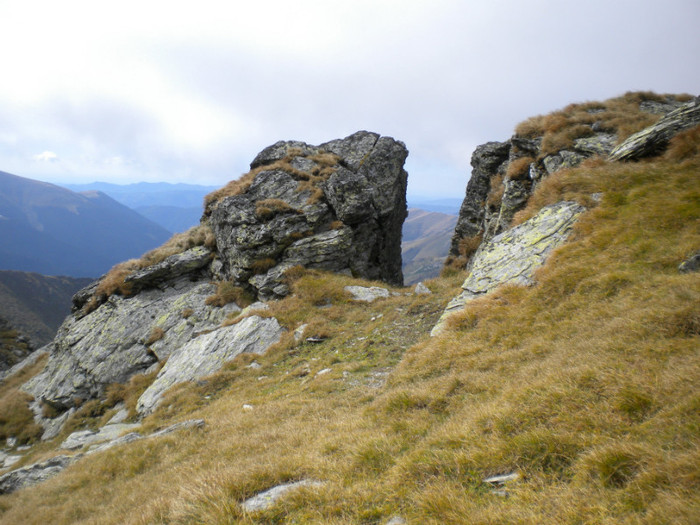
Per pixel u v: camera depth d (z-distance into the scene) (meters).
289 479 7.79
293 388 17.09
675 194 15.47
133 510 9.68
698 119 18.88
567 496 4.98
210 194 45.19
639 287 11.24
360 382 15.53
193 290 35.88
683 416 5.51
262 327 25.83
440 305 22.41
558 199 20.22
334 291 28.66
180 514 7.27
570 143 25.77
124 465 13.84
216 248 39.00
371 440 8.47
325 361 19.38
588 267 13.68
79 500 12.52
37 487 15.05
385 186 44.50
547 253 16.70
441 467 6.61
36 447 27.98
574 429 6.29
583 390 7.20
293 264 32.22
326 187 36.53
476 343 13.42
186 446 13.50
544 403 7.25
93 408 28.44
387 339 20.20
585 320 11.16
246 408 15.80
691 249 11.84
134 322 34.28
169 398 21.44
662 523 4.03
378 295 28.52
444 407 9.82
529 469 5.91
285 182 38.66
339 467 7.64
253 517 6.55
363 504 6.27
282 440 10.71
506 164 34.62
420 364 13.83
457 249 39.16
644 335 8.58
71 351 35.22
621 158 20.69
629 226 14.89
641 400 6.24
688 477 4.43
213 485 7.82
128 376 30.45
